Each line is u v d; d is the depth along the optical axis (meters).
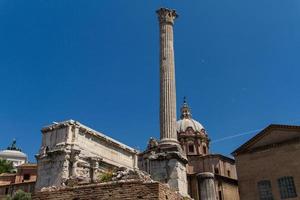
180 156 33.25
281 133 54.41
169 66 38.62
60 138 43.19
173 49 40.09
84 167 42.03
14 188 64.25
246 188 54.56
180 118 96.75
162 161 33.12
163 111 36.56
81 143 44.09
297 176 50.94
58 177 40.47
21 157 118.56
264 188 53.19
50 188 16.27
